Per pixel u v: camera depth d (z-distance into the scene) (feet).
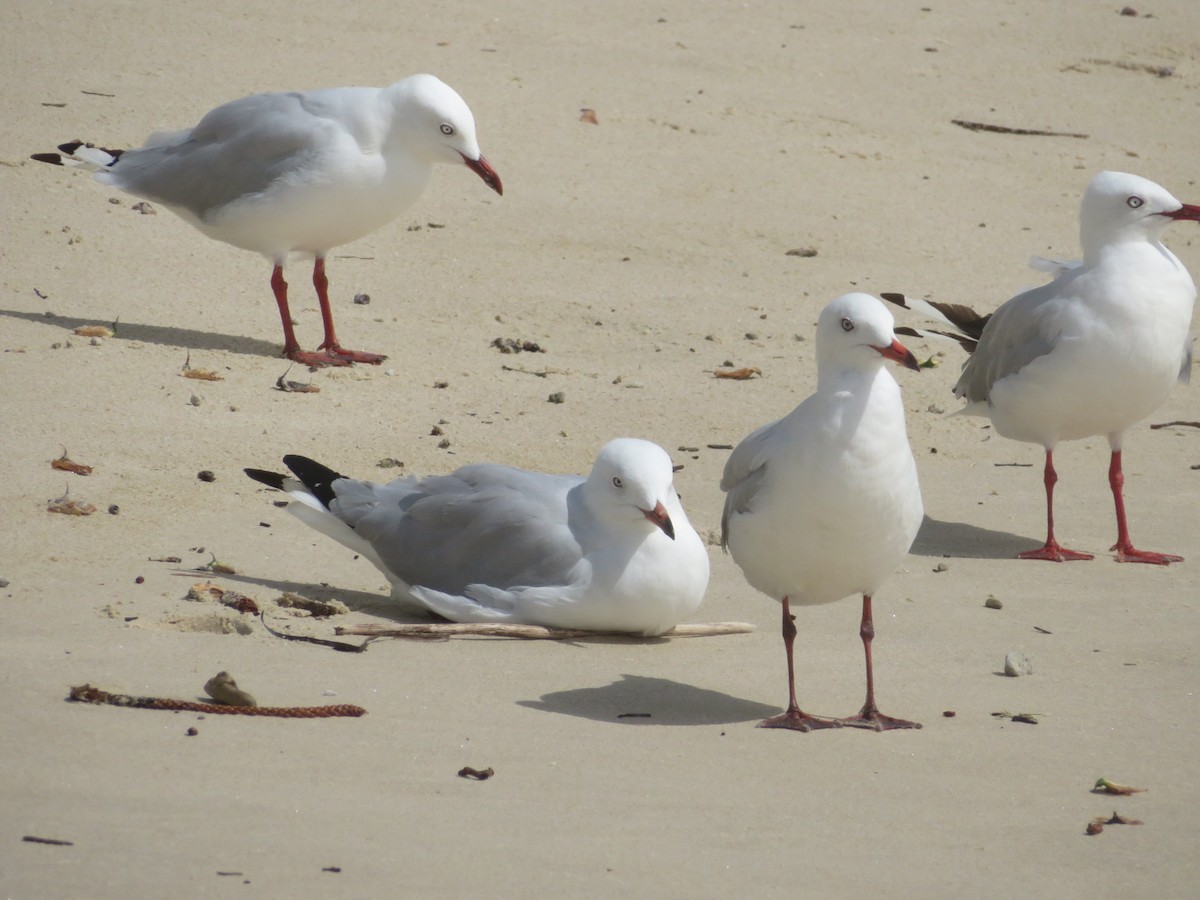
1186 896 23.81
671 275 66.80
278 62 84.53
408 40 90.74
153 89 78.84
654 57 92.99
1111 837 26.02
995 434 54.80
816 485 30.66
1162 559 43.62
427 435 49.21
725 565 41.86
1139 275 44.52
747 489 31.96
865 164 81.15
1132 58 100.73
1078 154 85.66
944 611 39.06
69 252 62.18
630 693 32.50
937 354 61.87
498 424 50.75
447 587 36.58
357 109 55.67
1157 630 37.86
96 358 52.13
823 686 33.68
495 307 62.44
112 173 58.49
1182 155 86.53
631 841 24.80
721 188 76.43
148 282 60.90
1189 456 53.11
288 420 49.34
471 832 24.67
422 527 37.19
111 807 24.63
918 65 96.32
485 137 79.25
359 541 38.04
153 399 49.44
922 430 54.90
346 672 32.30
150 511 41.11
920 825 26.27
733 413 53.16
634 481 34.71
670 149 80.28
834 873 24.07
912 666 35.09
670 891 23.00
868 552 31.14
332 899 21.91
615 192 74.95
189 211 57.06
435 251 67.77
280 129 55.36
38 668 30.60
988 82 94.94
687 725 30.83
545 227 70.79
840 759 29.35
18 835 23.34
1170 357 44.70
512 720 30.37
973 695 33.27
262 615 35.06
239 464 45.29
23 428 45.52
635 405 53.31
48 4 89.25
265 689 30.78
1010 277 68.69
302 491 38.60
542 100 84.33
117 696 29.19
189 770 26.43
